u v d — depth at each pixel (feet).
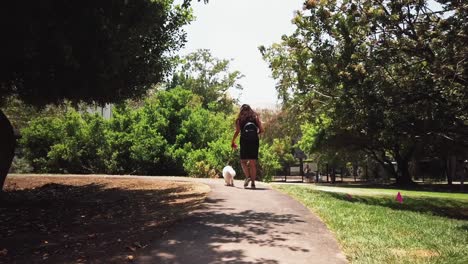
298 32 63.16
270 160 64.44
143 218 23.57
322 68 60.03
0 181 32.50
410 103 55.83
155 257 15.31
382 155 121.90
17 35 23.82
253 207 25.45
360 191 70.13
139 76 39.50
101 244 17.74
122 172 64.54
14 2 22.99
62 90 30.63
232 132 71.92
